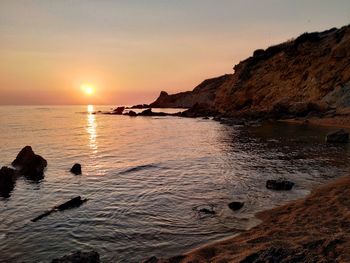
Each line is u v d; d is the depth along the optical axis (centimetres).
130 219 1144
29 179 1784
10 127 5838
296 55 7444
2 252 904
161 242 944
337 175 1697
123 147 3238
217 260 750
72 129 5641
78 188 1592
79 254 753
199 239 953
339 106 5369
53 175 1884
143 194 1465
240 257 738
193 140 3750
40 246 939
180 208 1255
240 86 8619
